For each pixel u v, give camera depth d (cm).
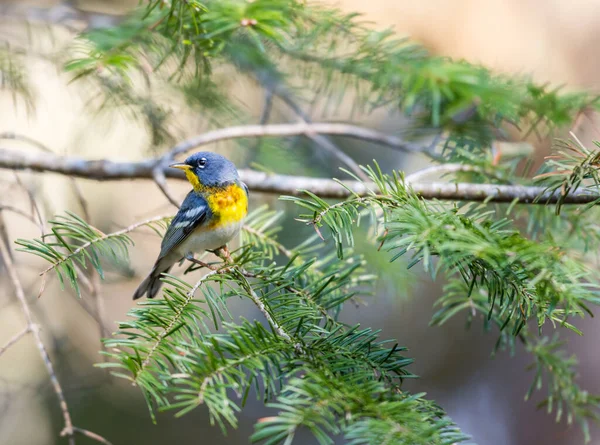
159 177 1072
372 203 625
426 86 1048
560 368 857
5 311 1529
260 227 952
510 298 583
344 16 962
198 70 938
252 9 805
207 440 1500
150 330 546
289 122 1558
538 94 1035
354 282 823
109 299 1555
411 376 569
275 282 687
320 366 536
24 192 1129
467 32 1730
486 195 872
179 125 1345
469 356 1777
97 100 1334
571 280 525
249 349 534
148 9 784
